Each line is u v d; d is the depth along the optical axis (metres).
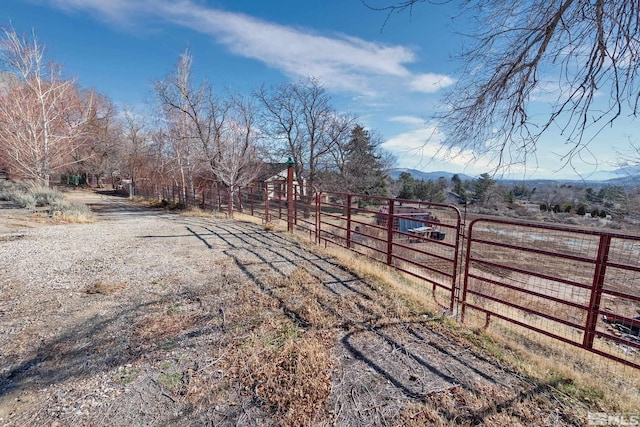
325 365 2.56
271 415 2.05
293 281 4.53
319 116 26.23
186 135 17.05
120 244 6.88
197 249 6.52
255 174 17.44
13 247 6.22
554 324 4.80
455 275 3.67
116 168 34.38
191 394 2.24
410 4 2.77
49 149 15.64
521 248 3.03
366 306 3.74
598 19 2.11
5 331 3.07
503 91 2.72
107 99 31.67
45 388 2.29
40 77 15.22
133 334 3.05
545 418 2.03
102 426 1.95
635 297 2.38
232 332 3.08
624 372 2.80
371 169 28.44
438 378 2.44
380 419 2.02
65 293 4.03
